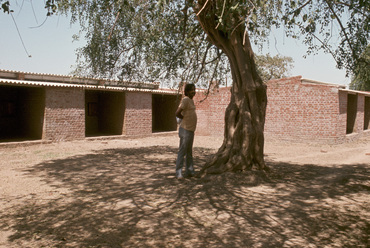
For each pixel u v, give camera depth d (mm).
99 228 4211
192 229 4156
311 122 16922
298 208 5027
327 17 7367
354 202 5391
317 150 14188
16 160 10469
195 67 10234
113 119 20328
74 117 16656
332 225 4289
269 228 4184
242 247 3602
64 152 12656
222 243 3711
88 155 11703
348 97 20469
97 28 9461
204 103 21391
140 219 4543
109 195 5875
